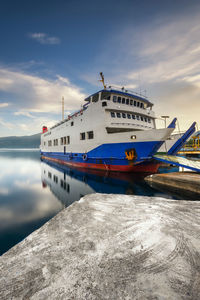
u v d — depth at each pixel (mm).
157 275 1499
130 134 12375
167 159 11336
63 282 1465
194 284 1386
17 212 7281
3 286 1472
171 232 2342
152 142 11391
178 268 1594
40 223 6078
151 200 4070
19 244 2184
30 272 1619
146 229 2453
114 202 3932
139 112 15680
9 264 1771
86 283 1438
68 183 12992
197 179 8328
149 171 14125
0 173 20656
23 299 1313
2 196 10172
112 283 1423
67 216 3092
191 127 14086
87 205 3738
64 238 2264
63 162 24094
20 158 54938
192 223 2664
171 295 1274
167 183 9406
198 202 3855
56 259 1801
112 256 1806
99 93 14461
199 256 1794
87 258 1786
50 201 8977
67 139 21609
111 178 12969
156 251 1886
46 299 1294
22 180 16047
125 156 13039
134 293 1308
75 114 19719
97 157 15219
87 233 2375
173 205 3629
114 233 2350
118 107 14312
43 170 22250
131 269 1589
